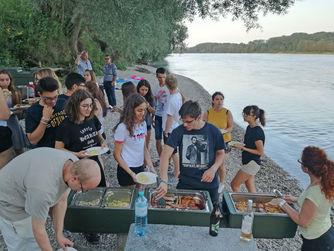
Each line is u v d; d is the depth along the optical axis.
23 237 2.34
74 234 3.36
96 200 2.65
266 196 2.81
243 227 2.17
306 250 2.40
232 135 11.09
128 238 2.18
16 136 4.11
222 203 2.88
